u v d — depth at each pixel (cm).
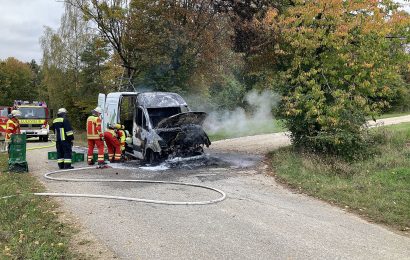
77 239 589
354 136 1233
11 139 1162
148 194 878
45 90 5644
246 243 579
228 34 1906
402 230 674
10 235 582
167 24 1988
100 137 1259
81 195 850
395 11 1262
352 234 636
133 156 1420
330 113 1221
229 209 762
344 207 805
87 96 3039
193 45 2002
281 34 1324
